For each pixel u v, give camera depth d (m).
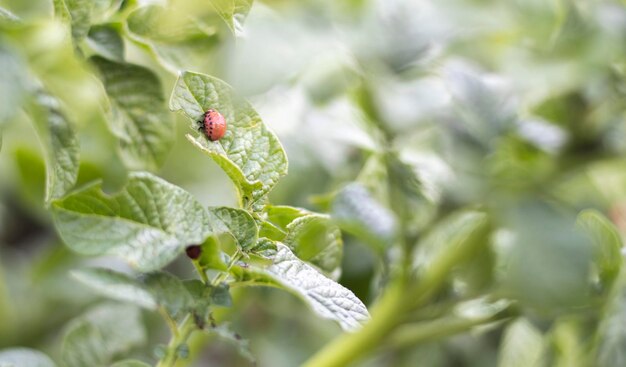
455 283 0.62
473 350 0.70
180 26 0.49
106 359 0.55
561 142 0.65
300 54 0.65
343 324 0.43
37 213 0.77
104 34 0.49
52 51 0.57
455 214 0.63
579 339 0.62
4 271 0.84
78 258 0.75
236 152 0.45
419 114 0.63
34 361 0.52
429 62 0.67
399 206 0.59
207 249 0.45
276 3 0.68
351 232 0.56
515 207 0.60
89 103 0.60
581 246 0.58
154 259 0.44
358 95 0.64
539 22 0.69
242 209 0.44
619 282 0.56
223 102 0.44
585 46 0.67
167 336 0.68
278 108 0.64
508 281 0.58
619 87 0.66
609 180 0.74
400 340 0.60
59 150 0.47
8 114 0.44
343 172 0.64
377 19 0.68
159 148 0.50
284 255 0.44
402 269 0.60
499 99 0.63
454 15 0.70
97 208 0.45
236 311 0.66
